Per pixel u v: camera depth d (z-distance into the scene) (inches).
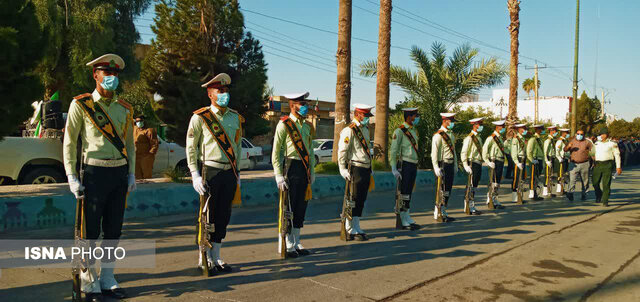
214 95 183.5
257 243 240.8
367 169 254.2
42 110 376.5
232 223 299.6
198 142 183.5
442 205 323.0
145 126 422.6
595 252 231.1
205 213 179.8
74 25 736.3
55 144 362.6
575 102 944.9
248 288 165.0
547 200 463.5
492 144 386.3
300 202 216.8
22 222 257.4
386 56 584.4
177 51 943.7
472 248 236.4
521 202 425.7
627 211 379.9
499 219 333.7
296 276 181.5
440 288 170.2
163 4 946.7
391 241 252.8
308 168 216.7
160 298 152.6
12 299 148.2
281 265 198.1
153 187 326.0
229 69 978.1
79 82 748.0
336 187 463.2
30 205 261.6
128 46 918.4
